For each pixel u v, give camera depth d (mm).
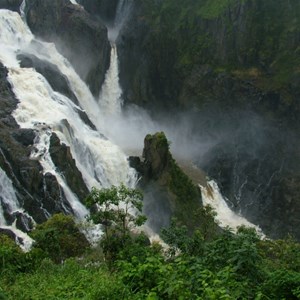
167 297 12352
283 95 58000
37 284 18078
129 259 20438
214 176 58656
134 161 50281
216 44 64500
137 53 69250
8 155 40219
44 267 21719
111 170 49781
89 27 65875
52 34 65625
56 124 45938
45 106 49625
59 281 17859
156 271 13664
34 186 39250
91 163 49062
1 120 43969
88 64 65000
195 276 13172
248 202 55969
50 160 41938
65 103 53719
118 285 13898
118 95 68812
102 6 76812
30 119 46406
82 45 65250
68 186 41938
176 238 21453
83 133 52406
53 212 38750
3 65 51156
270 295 13844
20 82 50781
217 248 16016
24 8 66188
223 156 59250
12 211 37500
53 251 26828
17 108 46719
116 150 51594
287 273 14484
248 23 62781
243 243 15188
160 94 68000
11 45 59719
